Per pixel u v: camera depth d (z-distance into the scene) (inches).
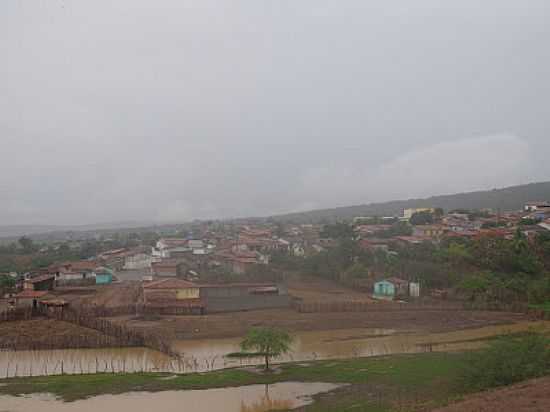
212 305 3582.7
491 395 1358.3
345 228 6968.5
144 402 1675.7
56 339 2486.5
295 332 3011.8
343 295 4220.0
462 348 2586.1
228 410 1599.4
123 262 6358.3
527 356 1621.6
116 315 3336.6
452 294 3944.4
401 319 3348.9
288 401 1678.2
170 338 2810.0
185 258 6318.9
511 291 3833.7
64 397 1723.7
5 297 3752.5
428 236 6087.6
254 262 5221.5
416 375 1905.8
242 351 2527.1
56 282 4675.2
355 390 1763.0
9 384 1866.4
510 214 7608.3
